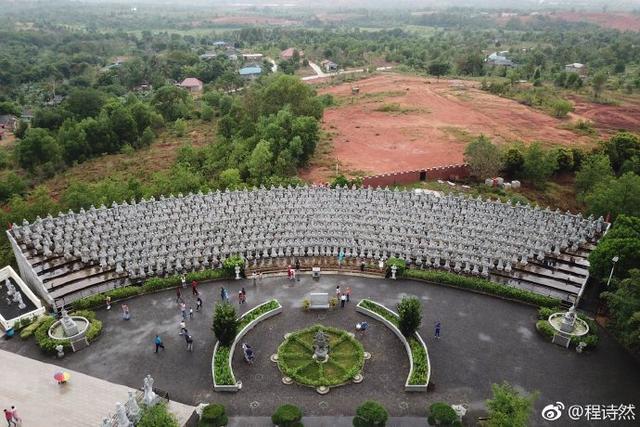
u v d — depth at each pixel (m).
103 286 57.84
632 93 181.00
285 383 45.56
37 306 54.06
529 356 48.47
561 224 65.00
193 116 167.88
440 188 95.56
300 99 124.19
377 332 52.16
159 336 51.16
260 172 93.50
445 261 62.28
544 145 123.94
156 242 62.91
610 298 48.38
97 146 133.50
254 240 64.50
